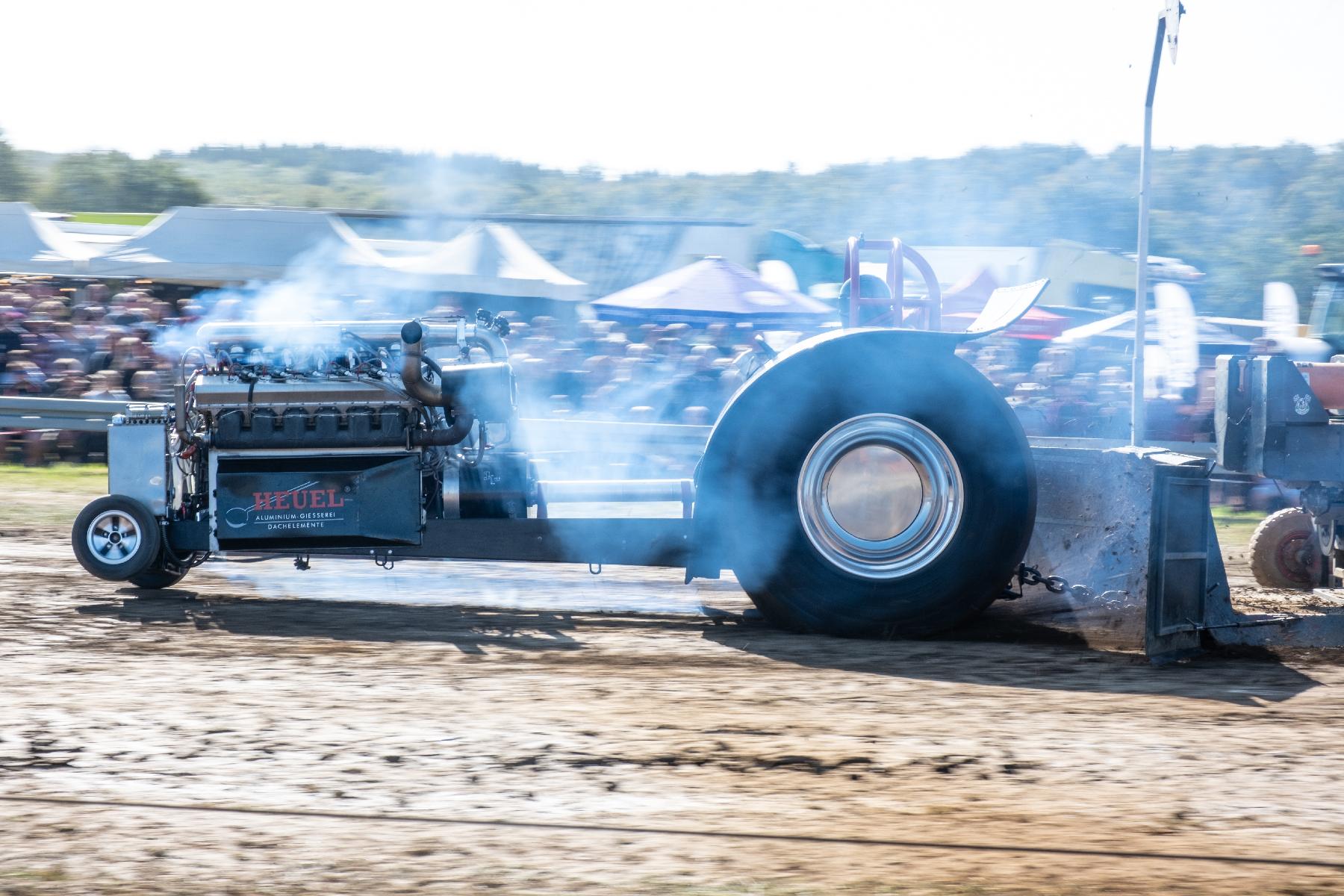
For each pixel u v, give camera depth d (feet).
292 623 70.33
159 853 38.24
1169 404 144.77
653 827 40.75
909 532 66.69
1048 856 38.78
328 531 72.64
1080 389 146.41
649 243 237.86
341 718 51.62
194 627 68.80
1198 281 308.81
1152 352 173.37
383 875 36.81
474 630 69.41
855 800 43.37
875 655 64.18
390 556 73.51
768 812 42.11
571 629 70.23
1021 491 65.77
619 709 53.57
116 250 217.56
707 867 37.65
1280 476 73.56
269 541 72.95
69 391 162.71
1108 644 67.46
